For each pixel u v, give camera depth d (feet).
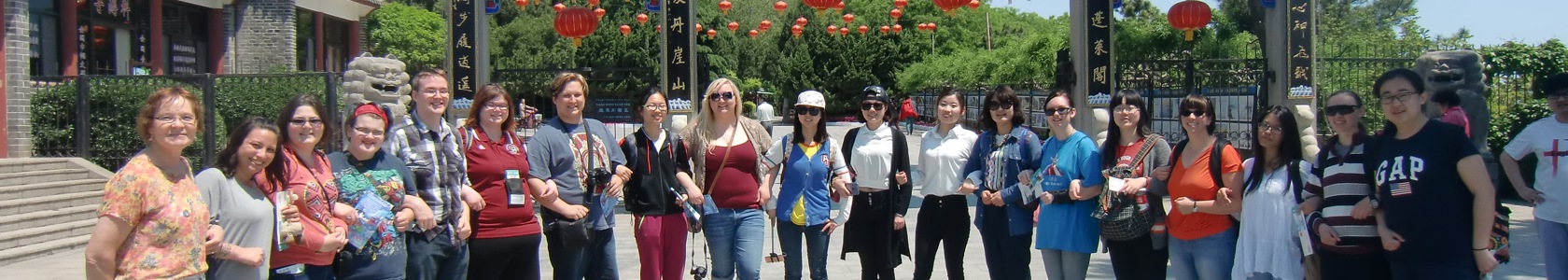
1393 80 15.30
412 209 17.34
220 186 15.15
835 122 158.40
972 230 36.40
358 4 77.41
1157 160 19.42
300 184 16.10
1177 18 40.96
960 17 156.66
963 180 21.90
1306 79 41.37
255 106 47.44
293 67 65.26
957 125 22.27
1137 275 19.81
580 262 20.48
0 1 46.11
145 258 13.79
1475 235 15.06
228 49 65.16
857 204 21.86
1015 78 95.09
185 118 14.28
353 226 16.55
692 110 40.91
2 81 46.11
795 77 158.71
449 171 18.24
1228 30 76.28
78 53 54.29
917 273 22.09
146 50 59.67
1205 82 44.50
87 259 13.73
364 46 83.10
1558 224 20.10
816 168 21.59
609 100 52.70
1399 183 15.28
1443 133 15.17
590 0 44.55
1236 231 18.71
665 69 41.04
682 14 40.88
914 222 38.60
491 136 19.35
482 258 19.02
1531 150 20.88
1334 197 16.43
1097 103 41.04
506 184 19.12
